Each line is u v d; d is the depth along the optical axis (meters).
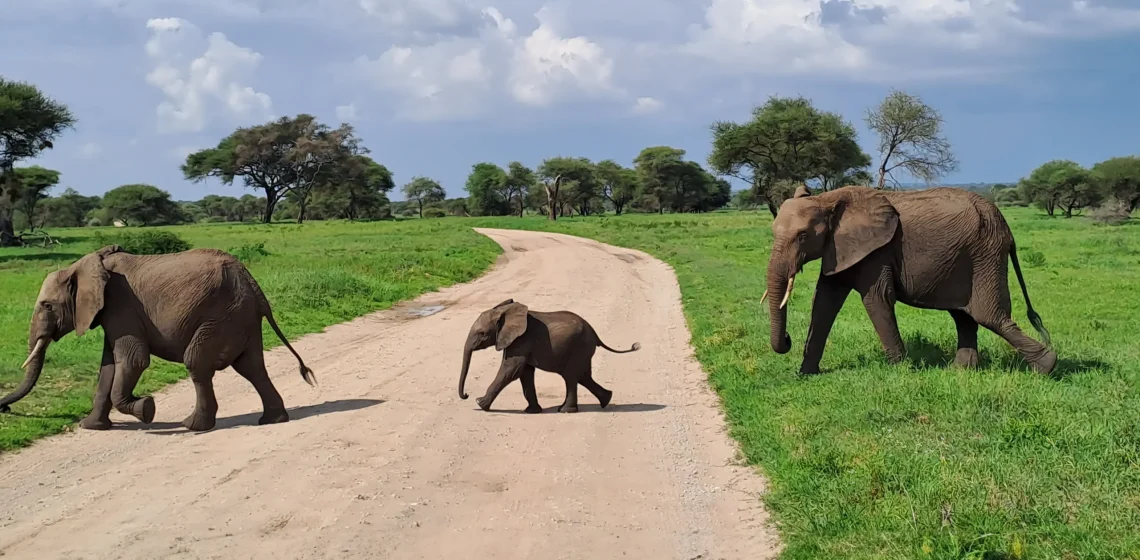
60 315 10.51
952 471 7.40
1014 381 10.30
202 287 10.34
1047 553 6.04
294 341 17.06
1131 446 7.93
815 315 12.03
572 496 8.05
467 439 9.98
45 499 7.93
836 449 8.24
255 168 101.25
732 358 13.73
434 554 6.70
